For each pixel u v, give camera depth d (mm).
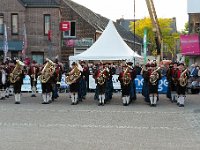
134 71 20469
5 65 22406
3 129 12531
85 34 46156
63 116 15703
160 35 32875
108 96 21031
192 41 32625
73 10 46406
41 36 42656
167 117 15742
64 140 10836
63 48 46312
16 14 42406
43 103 20328
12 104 19797
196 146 10242
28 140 10789
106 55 27547
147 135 11789
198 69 27094
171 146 10219
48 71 20297
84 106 19344
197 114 16703
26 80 26938
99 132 12164
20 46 41906
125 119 15055
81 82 21234
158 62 27656
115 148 9883
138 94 25953
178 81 19531
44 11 42531
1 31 42375
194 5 31766
